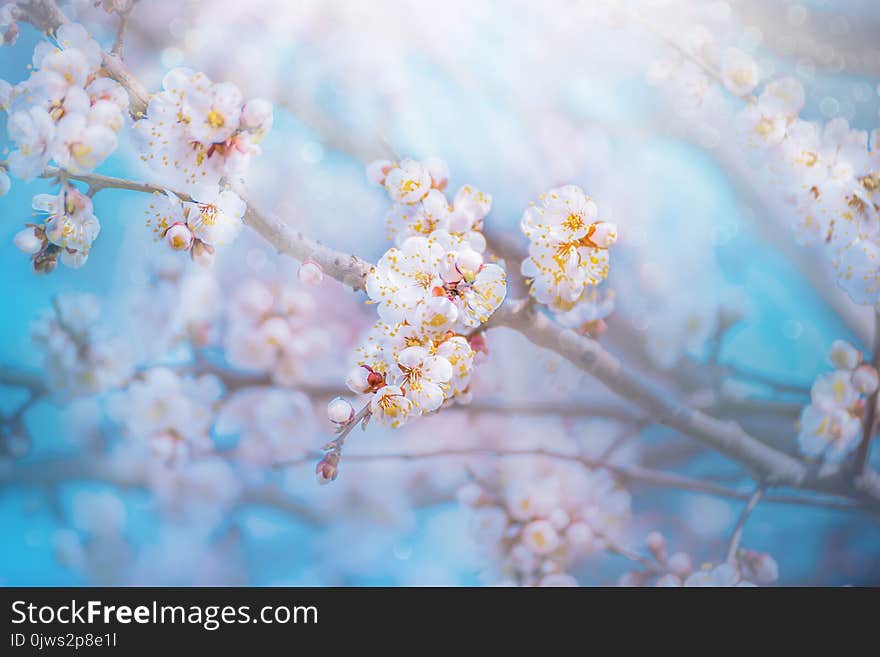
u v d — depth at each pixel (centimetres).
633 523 103
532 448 102
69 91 94
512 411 102
